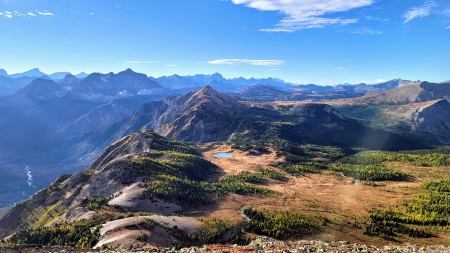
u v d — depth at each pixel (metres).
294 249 34.19
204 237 75.06
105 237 63.69
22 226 129.75
